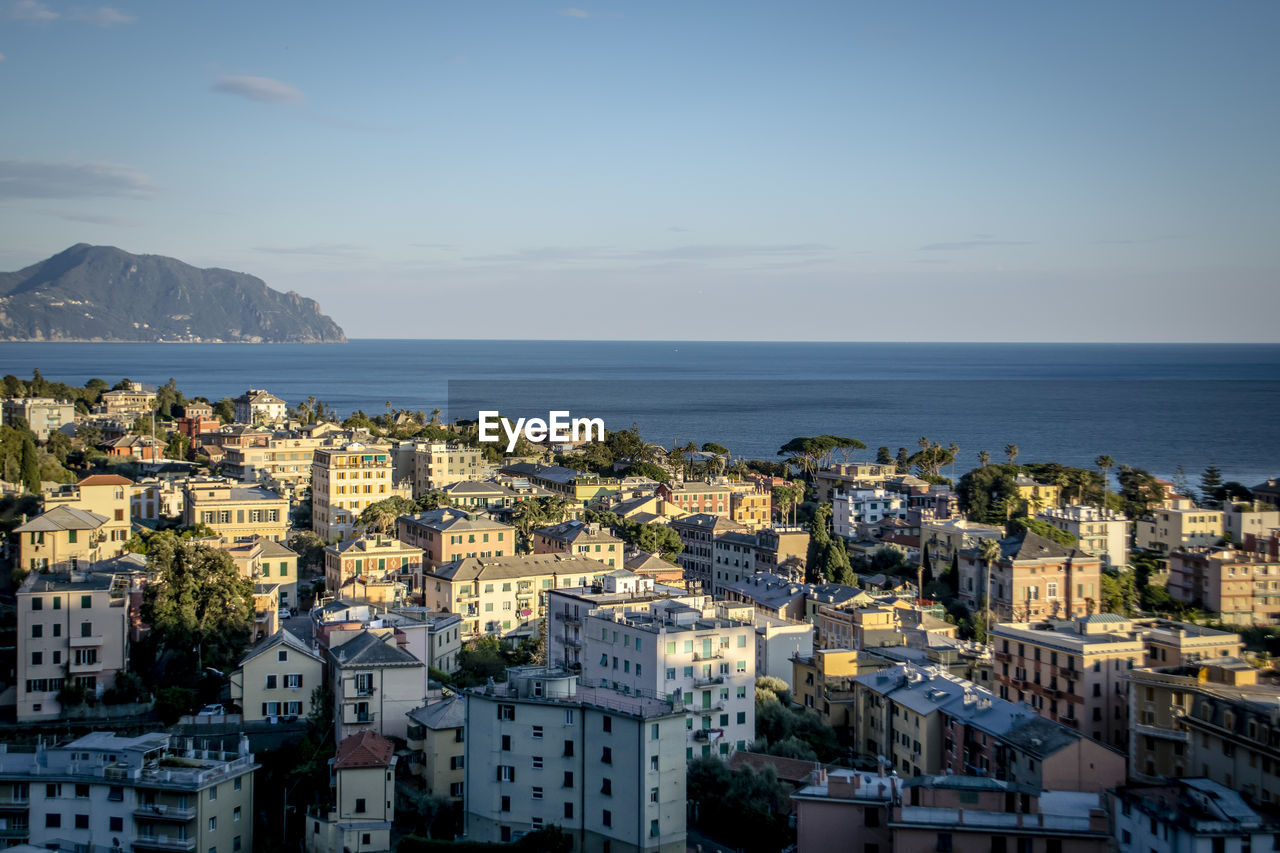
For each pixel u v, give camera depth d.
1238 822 97.00
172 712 148.00
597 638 161.50
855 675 173.12
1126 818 102.50
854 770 134.25
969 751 135.00
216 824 116.38
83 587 153.62
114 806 114.00
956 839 100.62
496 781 120.31
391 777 118.06
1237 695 135.38
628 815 113.81
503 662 187.12
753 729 156.75
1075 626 176.62
